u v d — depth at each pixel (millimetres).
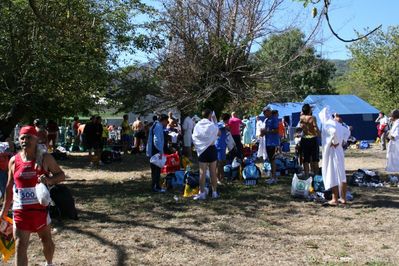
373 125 30562
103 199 10547
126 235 7488
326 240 7168
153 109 19812
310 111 11727
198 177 10891
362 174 12398
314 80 48500
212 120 10547
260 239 7234
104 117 39250
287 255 6445
